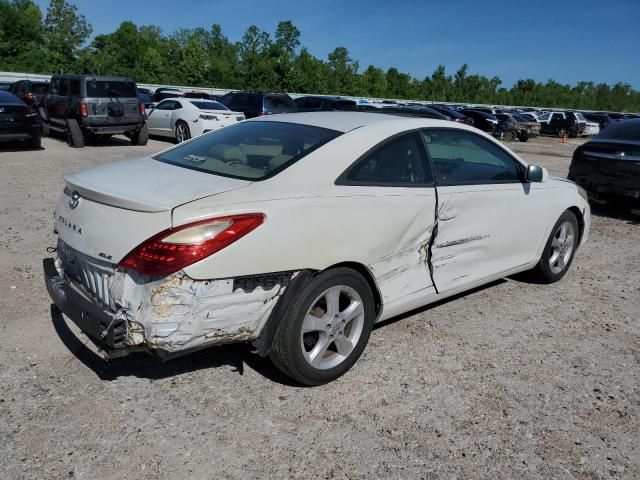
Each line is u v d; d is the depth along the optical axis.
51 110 16.06
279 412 3.15
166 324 2.74
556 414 3.27
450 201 4.00
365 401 3.30
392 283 3.70
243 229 2.86
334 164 3.39
